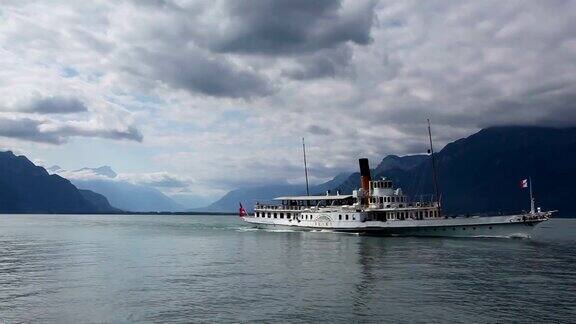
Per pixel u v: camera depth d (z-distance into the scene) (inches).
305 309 1699.1
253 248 3806.6
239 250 3663.9
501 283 2118.6
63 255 3400.6
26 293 1994.3
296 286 2096.5
